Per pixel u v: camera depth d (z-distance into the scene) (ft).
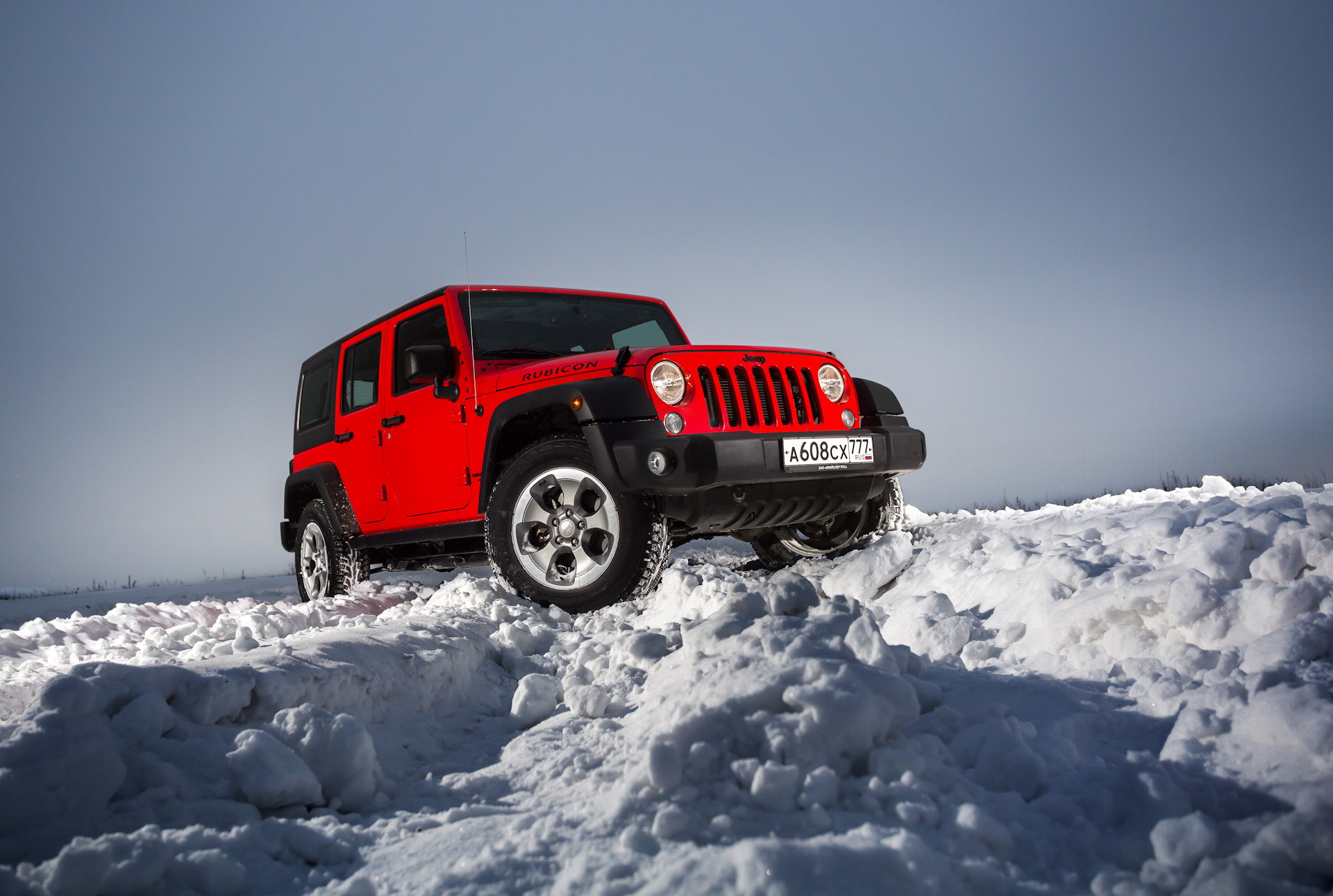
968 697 7.38
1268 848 4.66
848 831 5.25
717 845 5.13
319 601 16.60
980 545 13.19
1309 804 5.06
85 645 14.26
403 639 9.77
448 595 14.20
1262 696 6.14
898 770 5.80
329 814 6.21
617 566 12.75
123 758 6.32
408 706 8.87
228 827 5.90
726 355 13.29
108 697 6.77
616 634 11.07
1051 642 8.85
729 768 5.92
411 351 14.79
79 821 5.72
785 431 13.39
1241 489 18.29
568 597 13.16
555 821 5.75
